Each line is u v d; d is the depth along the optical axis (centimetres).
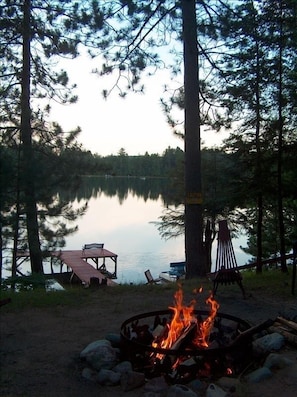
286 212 1130
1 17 1119
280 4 848
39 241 1114
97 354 394
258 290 711
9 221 496
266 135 930
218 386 351
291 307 600
